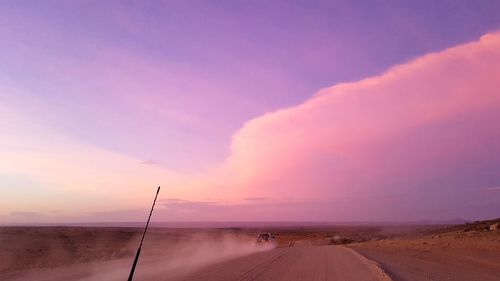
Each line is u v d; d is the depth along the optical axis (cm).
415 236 7019
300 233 14450
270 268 2072
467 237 4334
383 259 2712
